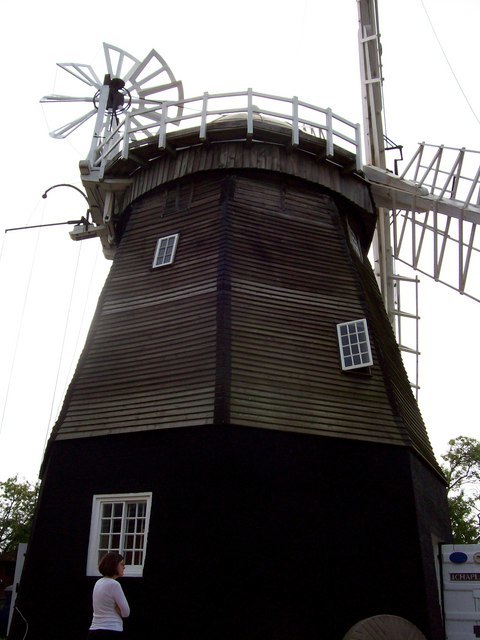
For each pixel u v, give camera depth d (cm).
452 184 1578
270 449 1170
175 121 1580
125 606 743
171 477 1160
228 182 1517
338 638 1079
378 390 1332
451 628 1254
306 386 1270
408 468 1252
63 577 1175
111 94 1969
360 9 2108
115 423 1259
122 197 1772
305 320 1370
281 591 1078
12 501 4309
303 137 1552
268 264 1423
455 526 3356
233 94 1552
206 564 1071
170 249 1489
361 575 1133
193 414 1179
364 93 2019
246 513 1109
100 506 1209
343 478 1200
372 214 1714
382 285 2023
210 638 1023
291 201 1555
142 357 1334
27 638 1148
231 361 1229
